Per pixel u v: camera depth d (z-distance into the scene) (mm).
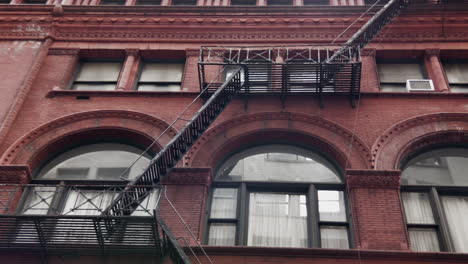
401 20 22656
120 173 18875
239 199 17531
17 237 15273
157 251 15078
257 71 19656
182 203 16875
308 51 21172
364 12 22828
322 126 19125
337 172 18344
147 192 15688
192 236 15883
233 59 20500
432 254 14852
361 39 21203
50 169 19109
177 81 22125
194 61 22281
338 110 19609
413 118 19125
